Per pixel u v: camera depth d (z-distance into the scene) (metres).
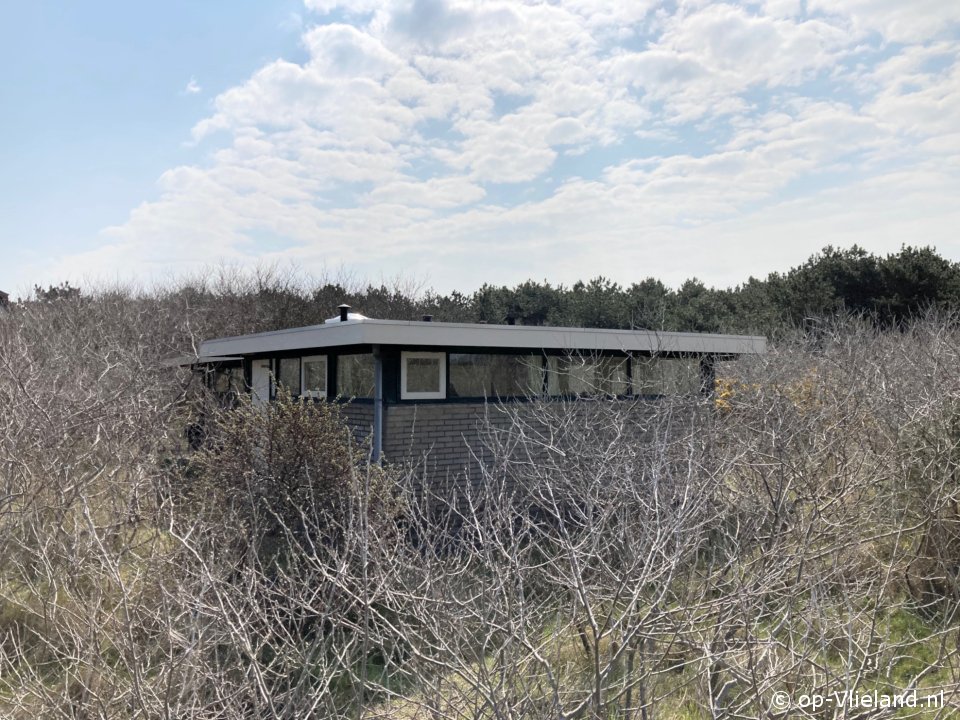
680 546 3.87
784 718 3.62
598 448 6.11
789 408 6.71
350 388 10.31
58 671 4.96
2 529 6.00
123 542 5.83
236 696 3.90
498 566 4.04
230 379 14.67
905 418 7.05
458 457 9.95
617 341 10.91
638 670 3.85
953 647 4.97
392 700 4.39
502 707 3.27
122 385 9.32
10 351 8.68
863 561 5.70
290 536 5.50
